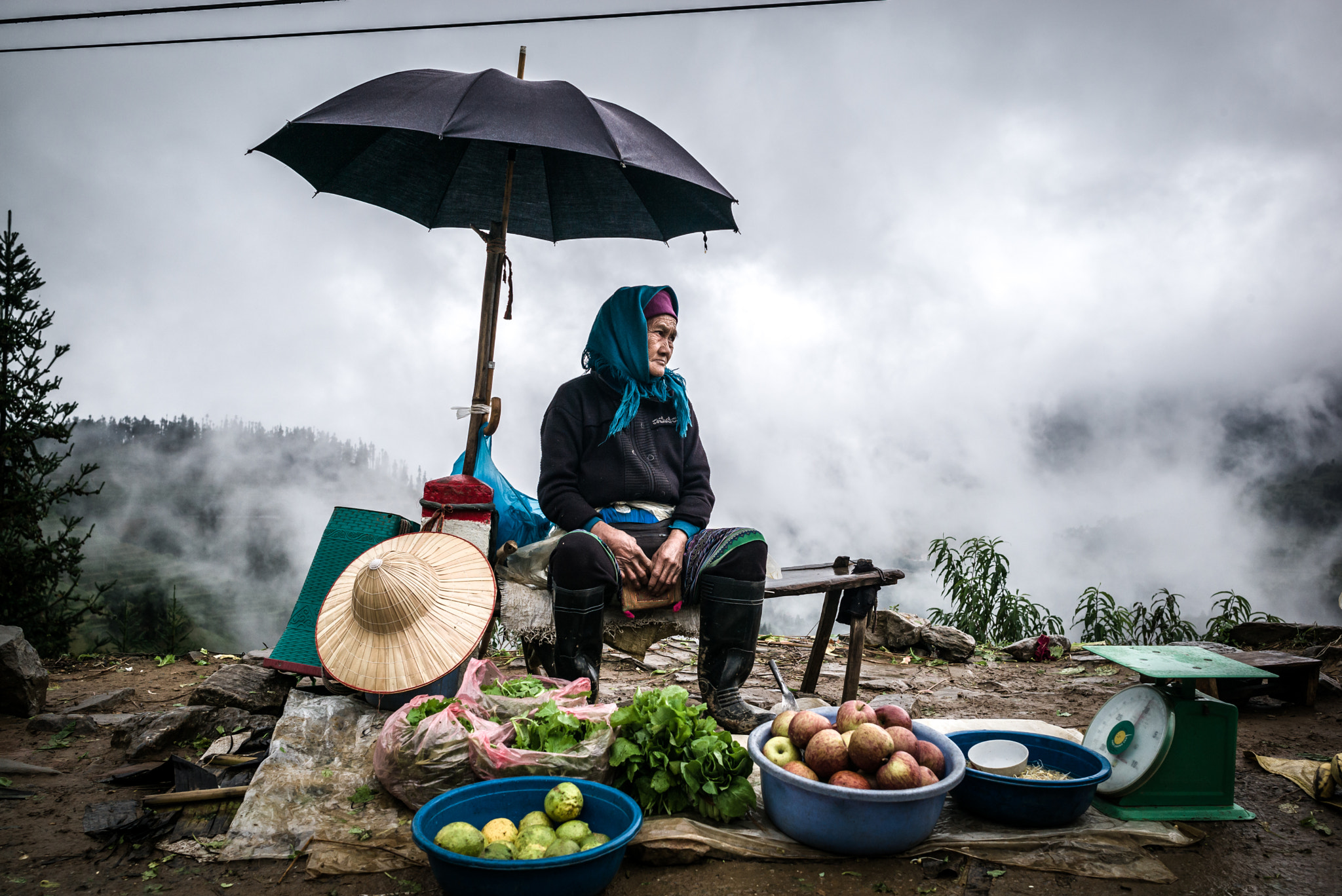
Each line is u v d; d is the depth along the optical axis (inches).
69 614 221.3
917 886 86.0
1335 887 87.3
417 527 148.3
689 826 92.6
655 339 140.9
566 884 74.6
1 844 93.5
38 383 219.3
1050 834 94.9
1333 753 135.6
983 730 128.2
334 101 134.4
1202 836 97.8
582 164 161.8
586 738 99.5
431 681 113.8
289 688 144.6
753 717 126.0
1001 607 304.2
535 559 130.7
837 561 155.9
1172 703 104.0
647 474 136.9
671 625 132.7
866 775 91.2
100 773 118.6
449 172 163.2
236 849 91.0
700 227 170.9
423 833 79.6
